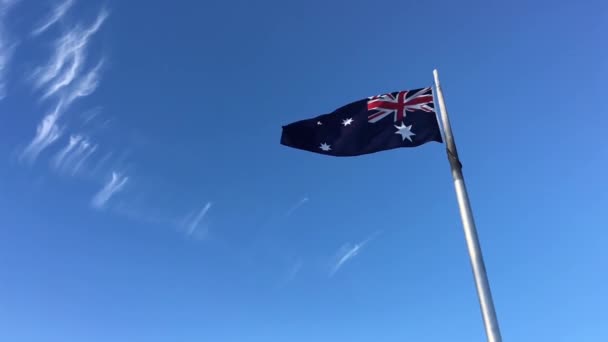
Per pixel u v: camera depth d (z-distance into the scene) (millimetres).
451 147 11516
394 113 12898
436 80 12555
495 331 9383
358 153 12602
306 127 13141
